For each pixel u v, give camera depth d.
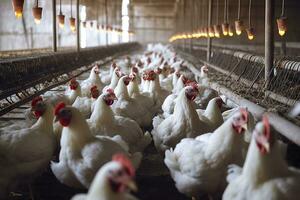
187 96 4.75
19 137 3.96
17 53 12.20
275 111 5.06
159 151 5.11
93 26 25.11
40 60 9.45
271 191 2.72
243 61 9.86
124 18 35.28
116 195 2.39
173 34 41.09
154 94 7.52
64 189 4.57
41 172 4.23
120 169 2.32
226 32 12.87
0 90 6.77
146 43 42.16
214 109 5.04
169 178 4.85
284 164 2.87
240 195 2.85
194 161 3.60
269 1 6.71
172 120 4.88
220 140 3.52
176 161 3.89
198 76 10.75
